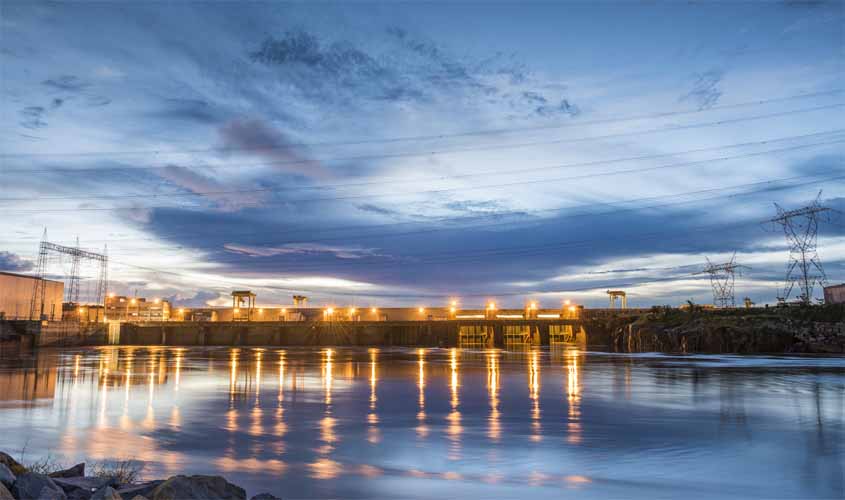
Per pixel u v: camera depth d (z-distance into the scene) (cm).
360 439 2348
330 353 11056
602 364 7050
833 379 4841
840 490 1608
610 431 2509
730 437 2373
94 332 16125
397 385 4494
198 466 1897
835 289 11556
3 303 14200
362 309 19625
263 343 17588
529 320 16188
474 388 4259
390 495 1544
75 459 2017
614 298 19425
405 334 16925
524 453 2081
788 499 1528
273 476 1770
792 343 9188
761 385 4388
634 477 1748
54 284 16075
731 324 10112
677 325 11438
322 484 1669
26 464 1883
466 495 1552
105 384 4703
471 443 2267
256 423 2752
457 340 16462
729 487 1641
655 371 5797
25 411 3191
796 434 2433
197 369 6412
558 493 1572
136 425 2723
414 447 2186
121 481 1442
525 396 3750
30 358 9056
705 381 4716
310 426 2661
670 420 2798
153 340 17588
